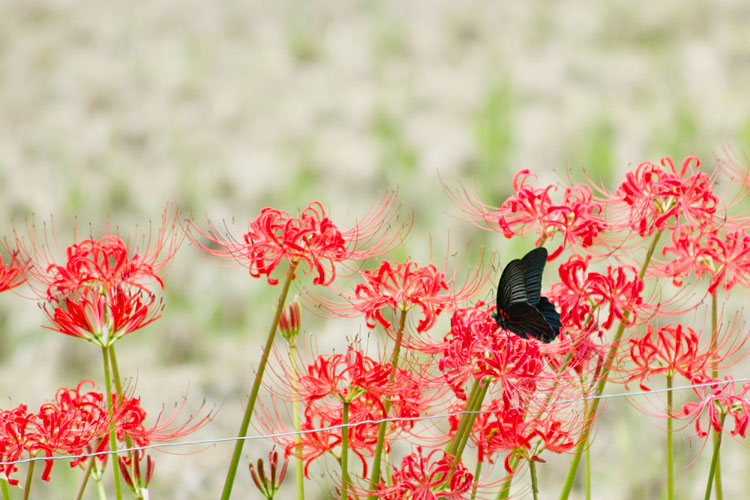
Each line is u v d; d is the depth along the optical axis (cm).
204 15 2797
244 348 1073
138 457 409
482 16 2661
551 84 2011
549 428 411
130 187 1550
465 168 1547
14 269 413
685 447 809
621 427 807
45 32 2683
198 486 828
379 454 407
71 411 404
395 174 1523
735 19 2420
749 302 1007
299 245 398
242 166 1641
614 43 2392
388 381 402
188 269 1235
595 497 789
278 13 2798
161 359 1078
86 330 400
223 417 912
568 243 426
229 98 2095
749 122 1502
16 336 1127
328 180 1580
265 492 421
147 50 2488
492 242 1188
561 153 1583
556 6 2733
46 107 2112
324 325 1065
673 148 1523
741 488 783
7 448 389
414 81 2145
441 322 652
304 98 2083
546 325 385
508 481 421
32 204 1478
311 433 432
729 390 424
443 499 411
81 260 405
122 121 1977
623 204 435
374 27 2573
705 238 462
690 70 2055
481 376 390
